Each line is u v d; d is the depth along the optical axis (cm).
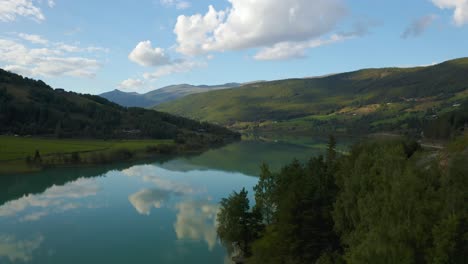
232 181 12169
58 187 11125
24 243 6519
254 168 14962
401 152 5078
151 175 13362
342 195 4403
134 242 6588
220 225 6769
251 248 5594
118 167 15225
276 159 17788
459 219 2908
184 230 7200
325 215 4609
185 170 14525
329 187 5516
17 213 8325
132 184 11662
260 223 6222
